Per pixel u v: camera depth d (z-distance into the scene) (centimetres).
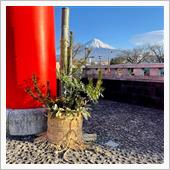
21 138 284
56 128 259
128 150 256
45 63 293
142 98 502
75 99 263
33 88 287
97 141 279
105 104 523
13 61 281
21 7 273
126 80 537
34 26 280
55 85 314
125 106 499
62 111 256
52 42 303
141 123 363
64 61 331
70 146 255
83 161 227
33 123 294
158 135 308
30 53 282
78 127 264
